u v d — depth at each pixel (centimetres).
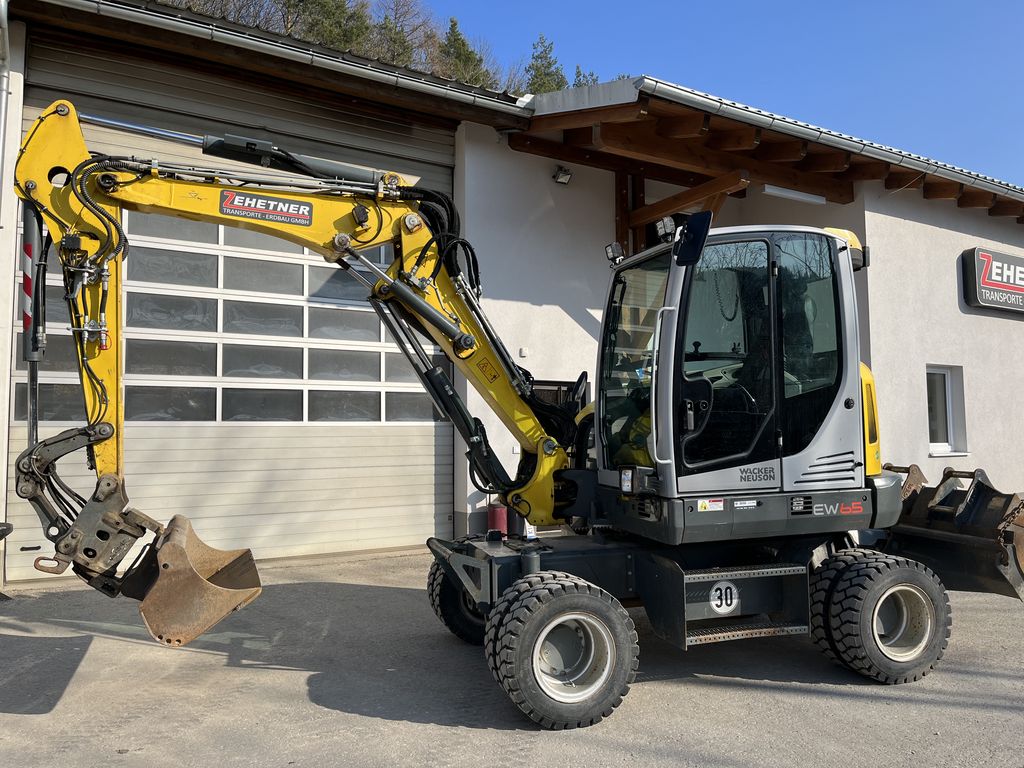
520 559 437
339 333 834
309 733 380
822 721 396
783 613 462
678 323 441
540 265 926
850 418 472
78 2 639
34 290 410
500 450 879
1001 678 462
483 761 348
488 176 893
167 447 739
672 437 433
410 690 442
